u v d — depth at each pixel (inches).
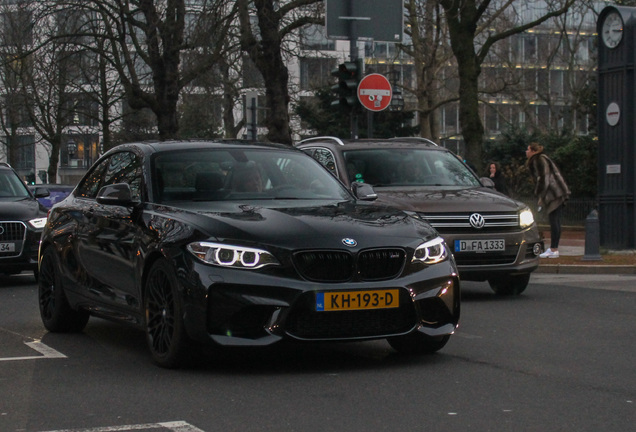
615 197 779.4
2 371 303.4
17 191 681.0
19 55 1306.6
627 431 219.0
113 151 392.8
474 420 230.2
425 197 504.7
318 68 1905.8
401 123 1809.8
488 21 1378.0
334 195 350.0
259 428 224.2
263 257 283.6
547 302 490.3
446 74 2142.0
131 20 1254.3
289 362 313.6
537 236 515.2
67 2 1222.3
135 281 320.2
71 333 392.5
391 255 294.2
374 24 829.8
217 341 281.4
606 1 1374.3
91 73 1539.1
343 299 283.9
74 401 257.3
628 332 382.3
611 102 781.3
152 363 315.3
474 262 496.1
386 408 244.4
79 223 373.7
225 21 1077.1
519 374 291.6
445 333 302.7
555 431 219.0
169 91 1272.1
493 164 970.1
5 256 619.8
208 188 337.7
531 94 2736.2
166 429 224.5
